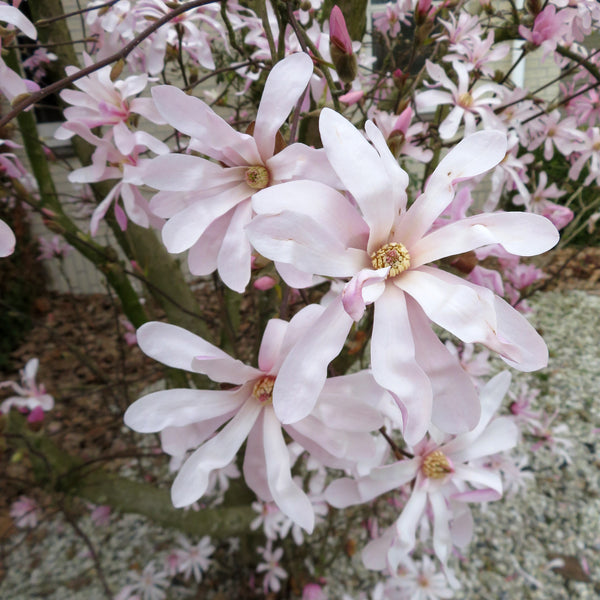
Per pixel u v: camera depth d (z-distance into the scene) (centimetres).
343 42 24
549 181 121
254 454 22
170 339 19
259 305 51
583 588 81
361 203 16
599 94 51
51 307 164
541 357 16
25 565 87
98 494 58
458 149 17
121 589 81
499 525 92
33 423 53
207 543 77
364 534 86
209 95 58
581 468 102
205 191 20
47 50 45
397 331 16
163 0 31
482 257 27
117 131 26
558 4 37
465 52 42
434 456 27
